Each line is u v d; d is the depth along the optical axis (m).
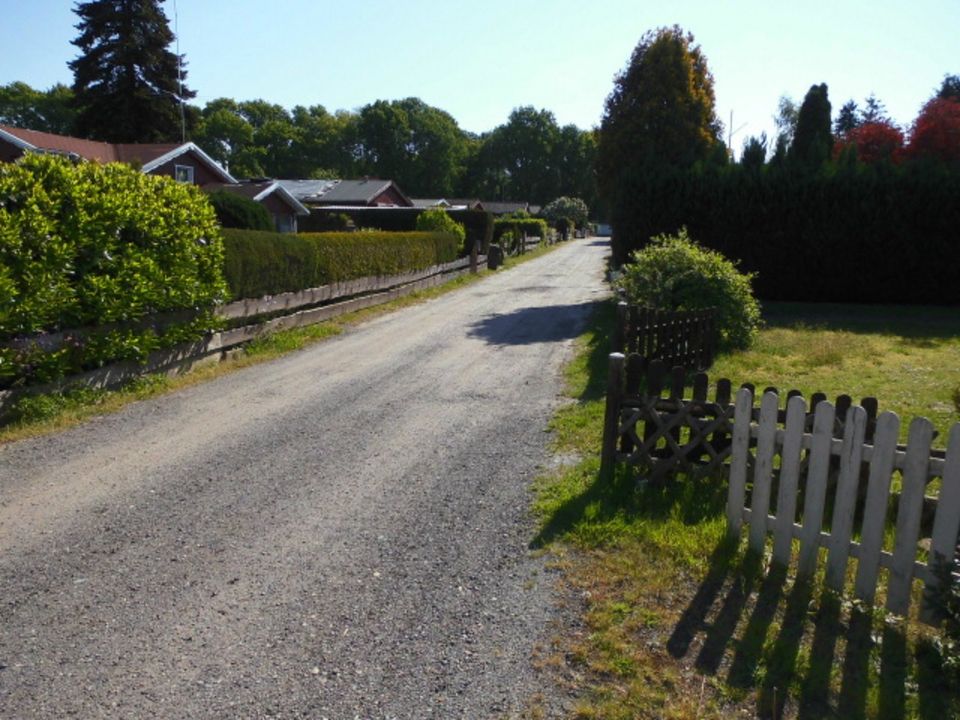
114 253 8.34
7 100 64.38
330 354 11.37
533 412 7.73
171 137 42.69
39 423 7.07
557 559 4.25
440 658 3.34
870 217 17.34
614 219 19.48
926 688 3.02
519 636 3.49
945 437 6.36
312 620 3.67
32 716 2.96
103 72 41.00
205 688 3.14
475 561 4.28
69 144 28.22
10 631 3.57
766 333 12.56
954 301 17.38
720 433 5.04
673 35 19.05
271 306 12.09
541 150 108.56
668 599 3.76
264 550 4.47
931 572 3.34
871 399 4.58
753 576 3.92
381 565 4.26
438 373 9.91
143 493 5.42
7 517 4.96
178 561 4.32
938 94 45.56
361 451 6.45
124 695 3.09
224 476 5.80
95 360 8.22
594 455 6.10
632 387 5.16
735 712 2.91
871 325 13.94
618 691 3.05
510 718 2.92
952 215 16.97
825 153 18.61
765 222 17.84
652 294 10.81
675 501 4.81
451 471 5.88
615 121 19.77
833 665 3.19
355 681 3.18
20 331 7.16
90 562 4.30
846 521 3.64
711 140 19.47
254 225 22.03
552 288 22.19
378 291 17.50
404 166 95.44
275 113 97.75
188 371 9.77
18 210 7.24
